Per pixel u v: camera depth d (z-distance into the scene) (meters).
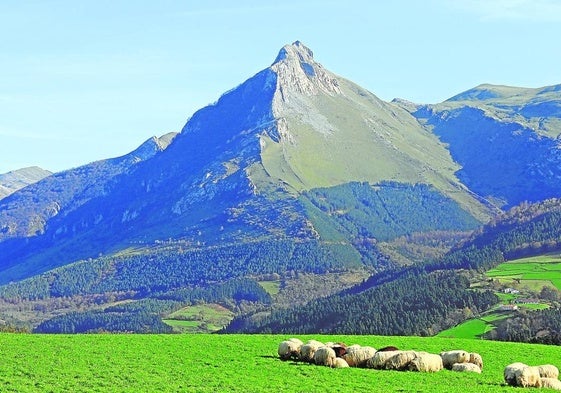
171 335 87.00
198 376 58.22
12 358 63.69
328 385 55.25
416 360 61.94
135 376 57.47
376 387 54.81
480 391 54.09
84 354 67.19
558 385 57.28
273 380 56.97
